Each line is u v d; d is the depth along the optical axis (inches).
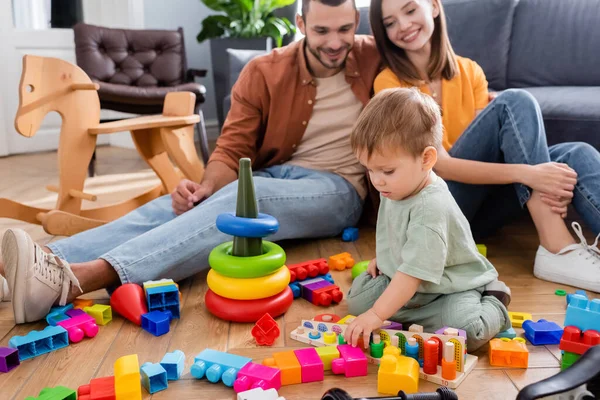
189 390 35.6
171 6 145.3
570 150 54.0
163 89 112.3
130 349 40.9
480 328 38.6
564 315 45.7
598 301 36.7
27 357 39.5
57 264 44.9
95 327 42.8
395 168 38.6
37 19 134.6
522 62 91.7
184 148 74.4
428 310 41.4
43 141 137.3
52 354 40.1
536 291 50.7
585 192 51.5
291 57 64.0
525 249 62.7
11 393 35.3
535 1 91.7
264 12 136.6
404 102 38.7
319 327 42.5
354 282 46.5
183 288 52.9
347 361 36.7
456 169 55.6
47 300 44.2
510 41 93.0
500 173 53.7
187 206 56.4
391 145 37.9
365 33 95.2
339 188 63.1
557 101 72.5
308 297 49.6
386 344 38.8
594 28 87.1
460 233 40.7
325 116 64.9
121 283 48.6
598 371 28.7
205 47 152.3
